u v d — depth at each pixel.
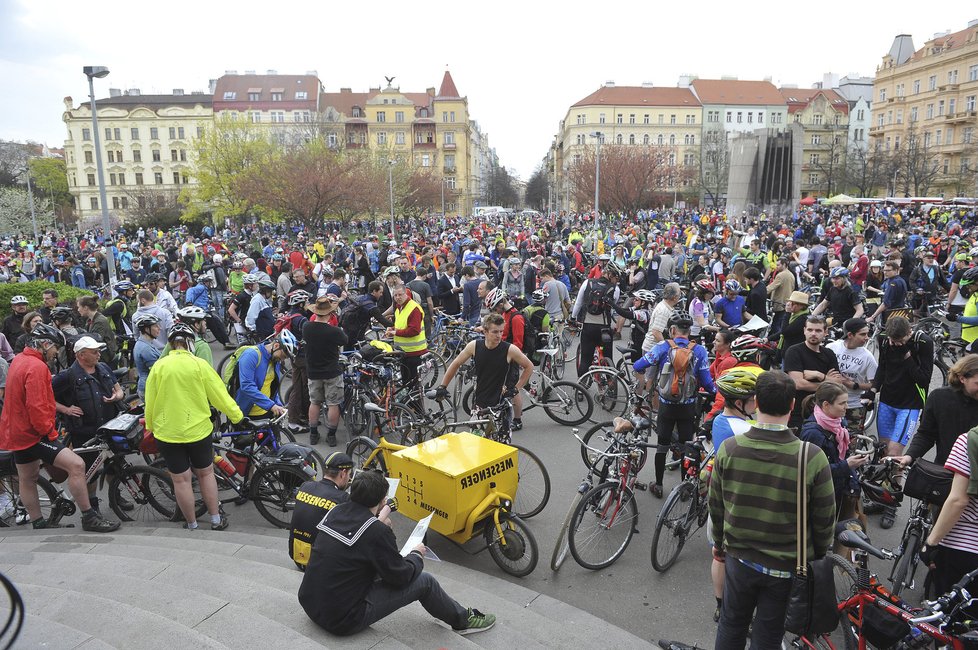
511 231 40.56
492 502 4.84
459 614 3.89
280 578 4.50
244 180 43.75
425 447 5.14
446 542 5.46
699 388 5.95
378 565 3.51
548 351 8.27
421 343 8.12
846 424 5.95
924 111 79.00
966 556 3.58
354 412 7.57
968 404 4.13
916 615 3.28
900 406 5.64
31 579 4.29
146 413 5.40
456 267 16.58
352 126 92.88
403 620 4.02
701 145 88.69
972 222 32.50
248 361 6.27
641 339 9.38
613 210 57.50
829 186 75.31
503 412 6.14
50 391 5.44
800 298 7.57
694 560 5.14
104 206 15.98
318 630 3.62
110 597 3.92
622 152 57.94
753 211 46.06
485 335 6.16
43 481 5.79
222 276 15.38
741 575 2.97
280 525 5.79
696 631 4.20
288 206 39.50
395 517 5.87
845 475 4.31
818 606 2.83
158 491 5.95
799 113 97.56
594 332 8.88
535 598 4.52
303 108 88.06
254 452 6.09
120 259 23.98
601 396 8.61
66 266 20.59
